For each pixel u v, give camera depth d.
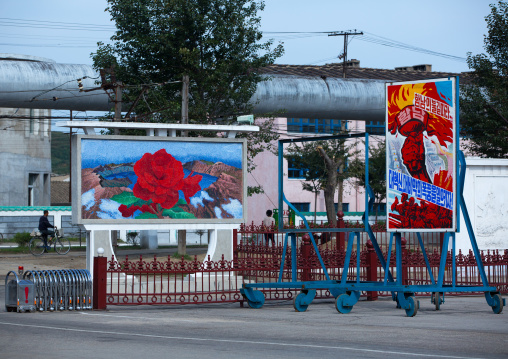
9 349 10.16
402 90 15.31
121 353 9.76
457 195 15.02
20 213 47.72
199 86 32.97
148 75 33.06
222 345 10.50
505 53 36.12
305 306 15.56
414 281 19.41
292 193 51.44
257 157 47.09
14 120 55.22
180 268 16.38
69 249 35.66
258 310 15.86
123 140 18.59
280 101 34.03
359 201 54.22
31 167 56.53
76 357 9.45
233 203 19.55
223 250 19.53
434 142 15.02
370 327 12.71
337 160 44.16
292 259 17.11
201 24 32.19
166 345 10.51
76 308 15.51
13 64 30.11
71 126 18.06
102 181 18.38
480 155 37.00
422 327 12.71
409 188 15.19
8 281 15.40
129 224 18.53
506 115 35.16
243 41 33.28
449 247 22.58
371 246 17.84
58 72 30.69
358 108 35.31
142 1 32.72
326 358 9.30
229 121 33.41
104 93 31.30
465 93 36.78
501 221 23.22
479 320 13.80
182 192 19.06
